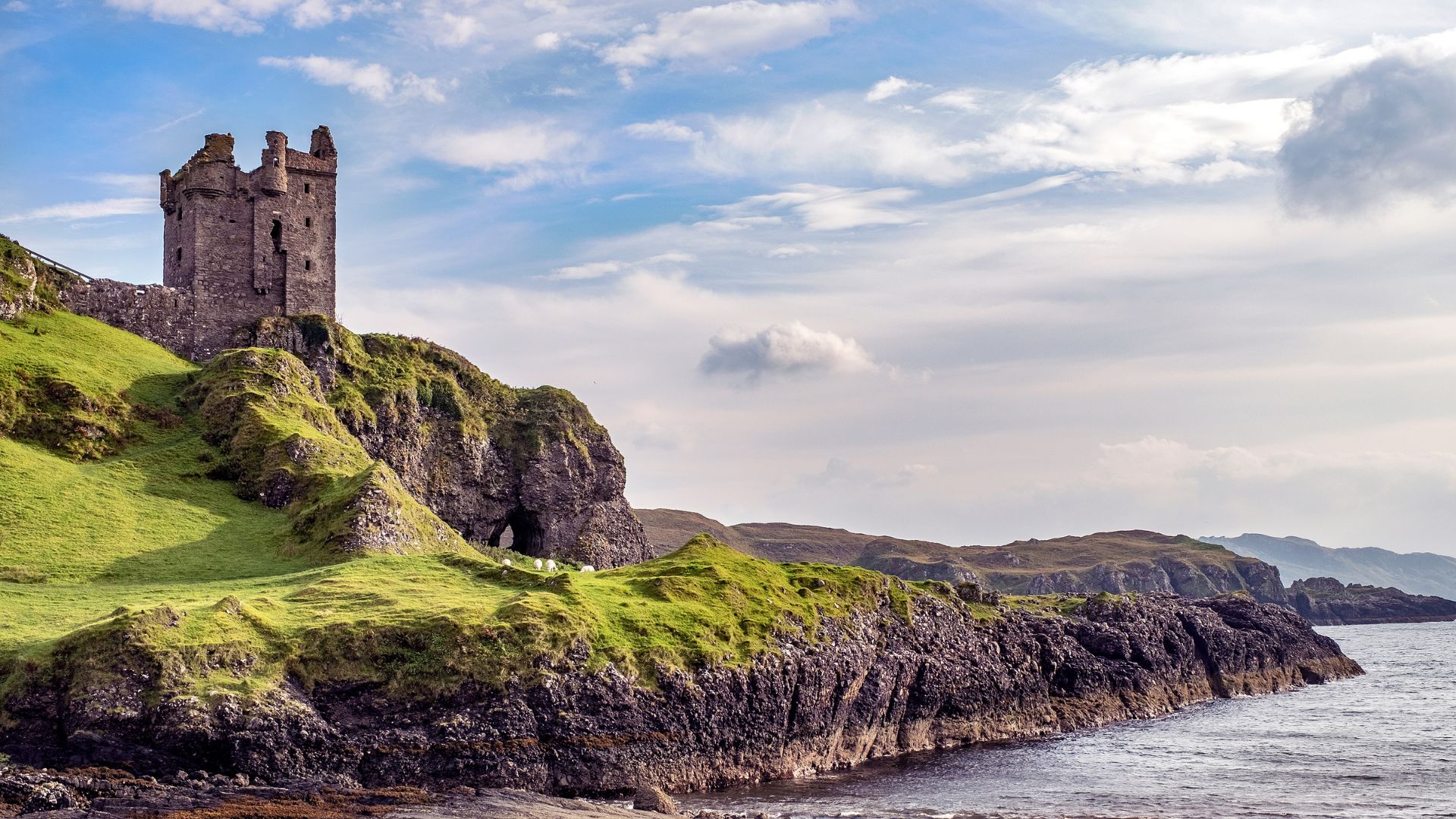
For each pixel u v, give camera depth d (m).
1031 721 107.75
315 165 143.88
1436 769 87.75
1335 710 126.69
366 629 71.44
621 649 76.94
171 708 63.16
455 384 152.12
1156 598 156.75
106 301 131.00
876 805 73.00
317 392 129.00
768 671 82.19
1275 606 174.25
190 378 123.56
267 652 69.06
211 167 137.75
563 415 161.12
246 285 138.38
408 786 65.56
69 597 79.94
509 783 69.12
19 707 63.75
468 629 72.75
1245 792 78.06
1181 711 125.44
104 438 108.75
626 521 163.12
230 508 104.62
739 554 101.25
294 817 55.84
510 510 152.75
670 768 75.19
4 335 116.56
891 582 106.12
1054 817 69.56
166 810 55.34
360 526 95.50
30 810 55.03
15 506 94.44
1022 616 119.62
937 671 99.00
